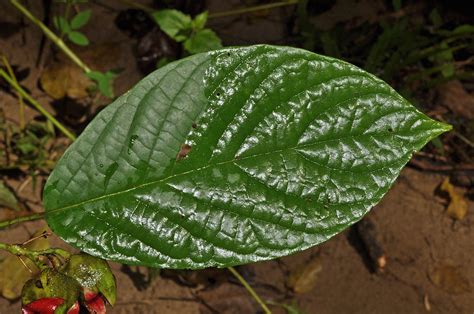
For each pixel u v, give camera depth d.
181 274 1.21
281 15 1.56
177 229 0.58
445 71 1.53
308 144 0.59
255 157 0.58
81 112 1.32
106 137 0.58
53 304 0.59
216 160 0.58
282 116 0.58
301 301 1.24
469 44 1.57
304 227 0.58
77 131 1.30
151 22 1.44
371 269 1.30
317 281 1.26
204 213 0.58
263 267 1.26
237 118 0.58
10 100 1.28
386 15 1.64
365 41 1.56
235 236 0.58
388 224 1.35
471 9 1.71
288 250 0.58
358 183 0.58
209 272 1.22
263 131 0.58
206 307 1.20
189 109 0.58
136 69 1.40
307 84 0.58
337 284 1.26
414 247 1.33
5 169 1.22
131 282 1.18
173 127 0.58
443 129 0.58
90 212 0.58
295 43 1.52
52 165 1.24
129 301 1.16
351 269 1.29
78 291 0.60
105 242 0.58
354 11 1.63
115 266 1.18
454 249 1.35
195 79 0.58
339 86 0.58
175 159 0.58
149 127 0.58
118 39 1.42
